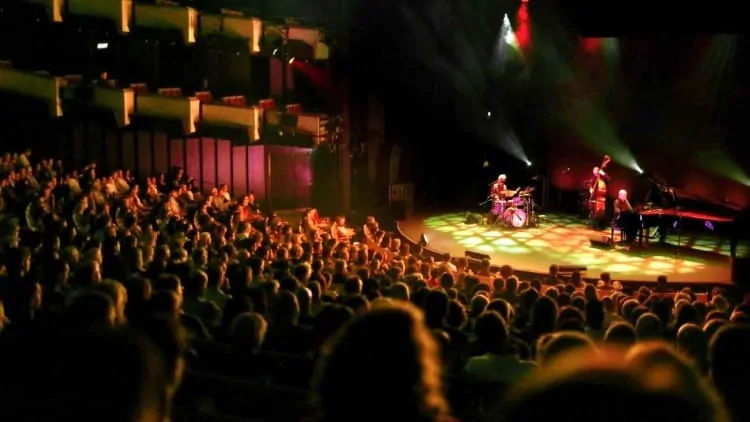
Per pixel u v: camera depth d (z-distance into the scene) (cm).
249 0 2489
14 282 779
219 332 759
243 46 2206
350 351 236
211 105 2175
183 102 2139
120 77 2477
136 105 2188
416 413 229
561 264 1919
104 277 1033
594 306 912
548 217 2589
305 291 819
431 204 2755
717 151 2408
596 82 2592
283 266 1145
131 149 2491
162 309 622
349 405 230
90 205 1608
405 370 232
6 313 769
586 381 193
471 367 635
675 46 2420
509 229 2358
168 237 1327
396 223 2348
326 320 616
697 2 1775
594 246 2127
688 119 2452
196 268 1009
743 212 1984
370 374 231
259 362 641
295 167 2538
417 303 893
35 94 2212
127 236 1176
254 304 827
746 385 327
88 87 2184
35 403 233
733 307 1150
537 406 192
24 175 1812
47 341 248
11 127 2395
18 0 2283
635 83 2527
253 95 2505
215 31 2217
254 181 2555
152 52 2478
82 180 1953
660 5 1819
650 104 2516
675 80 2448
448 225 2412
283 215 2448
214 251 1246
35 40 2395
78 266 981
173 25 2195
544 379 199
